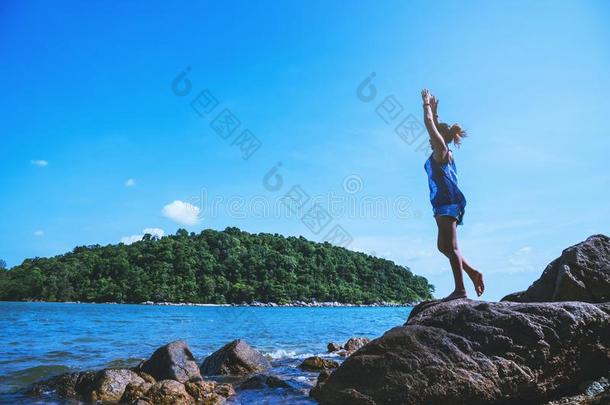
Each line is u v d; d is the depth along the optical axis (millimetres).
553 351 6059
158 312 67750
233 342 12336
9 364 13078
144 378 9719
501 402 5863
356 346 16812
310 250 144750
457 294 6730
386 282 149750
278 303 125438
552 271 7793
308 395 8320
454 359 5957
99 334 24953
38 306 91312
